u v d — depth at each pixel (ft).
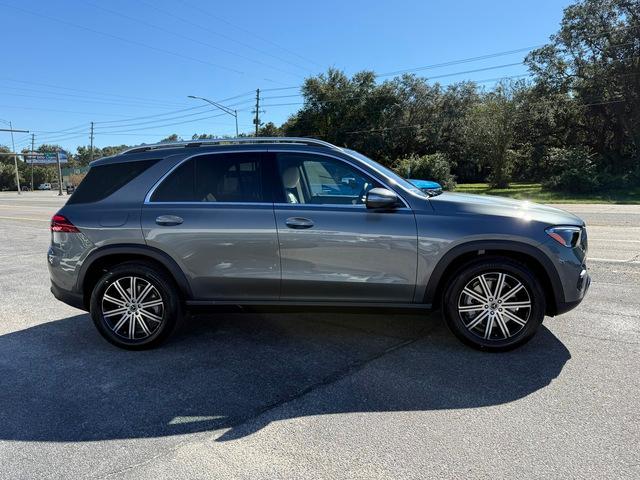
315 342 14.58
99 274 14.66
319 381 11.91
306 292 13.55
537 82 149.07
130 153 14.76
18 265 28.25
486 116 138.62
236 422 10.08
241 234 13.46
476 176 180.34
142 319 14.20
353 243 13.12
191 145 14.47
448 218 13.04
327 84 181.68
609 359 12.75
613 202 85.05
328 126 181.68
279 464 8.59
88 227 14.08
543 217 13.16
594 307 17.20
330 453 8.88
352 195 13.58
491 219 12.94
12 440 9.59
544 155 144.46
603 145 149.18
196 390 11.59
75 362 13.48
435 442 9.14
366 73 178.50
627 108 135.23
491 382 11.60
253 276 13.58
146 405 10.90
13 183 322.75
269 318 16.96
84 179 14.83
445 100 180.34
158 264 14.11
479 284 13.35
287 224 13.28
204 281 13.82
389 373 12.25
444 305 13.51
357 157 14.01
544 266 12.86
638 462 8.39
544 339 14.26
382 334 15.15
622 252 28.02
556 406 10.36
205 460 8.78
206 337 15.21
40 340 15.37
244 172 13.96
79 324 17.03
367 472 8.30
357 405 10.66
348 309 13.55
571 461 8.46
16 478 8.38
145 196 14.15
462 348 13.82
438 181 131.44
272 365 12.96
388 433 9.50
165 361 13.42
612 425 9.57
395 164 156.25
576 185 110.83
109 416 10.44
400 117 179.42
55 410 10.75
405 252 13.04
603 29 135.23
